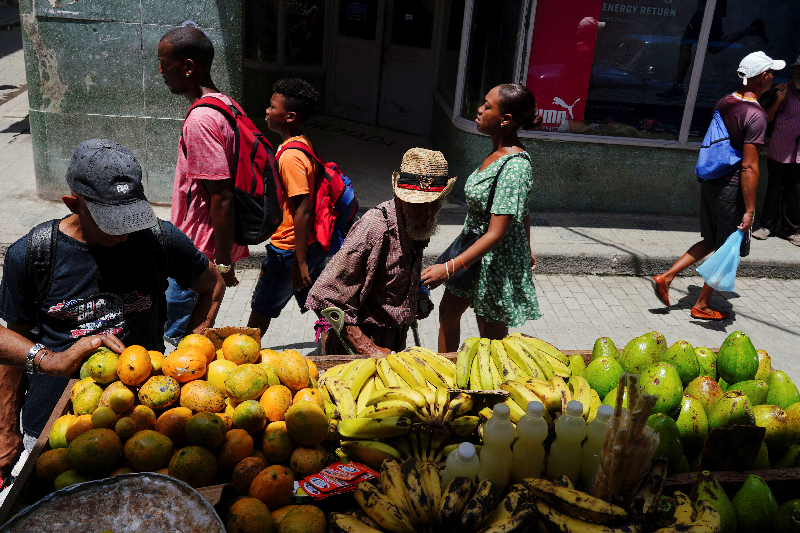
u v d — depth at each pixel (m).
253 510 1.87
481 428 2.34
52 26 6.27
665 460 2.06
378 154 8.92
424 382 2.57
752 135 5.20
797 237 7.24
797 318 6.00
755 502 2.18
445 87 8.46
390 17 9.55
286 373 2.33
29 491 2.00
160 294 2.59
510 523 1.87
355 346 3.12
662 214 7.70
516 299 3.99
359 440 2.31
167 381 2.12
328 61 10.30
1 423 2.61
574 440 2.11
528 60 6.94
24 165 8.00
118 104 6.57
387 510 1.93
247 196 3.65
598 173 7.45
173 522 1.79
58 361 2.21
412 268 3.28
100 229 2.15
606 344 2.97
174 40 3.53
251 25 9.95
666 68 7.11
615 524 1.89
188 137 3.45
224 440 2.07
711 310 5.86
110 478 1.83
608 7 6.80
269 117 4.11
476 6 6.97
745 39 7.16
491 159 3.78
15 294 2.33
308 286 4.20
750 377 2.84
